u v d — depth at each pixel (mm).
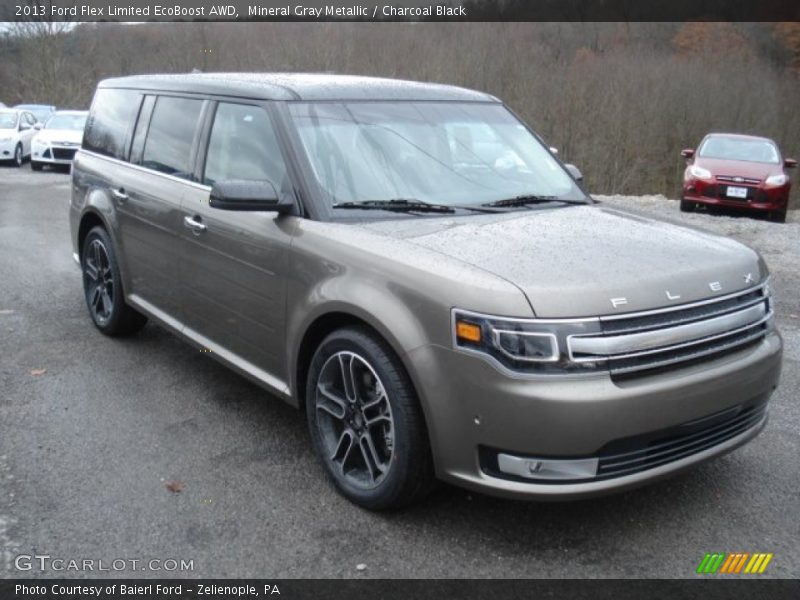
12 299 6680
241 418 4285
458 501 3424
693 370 3006
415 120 4223
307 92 4074
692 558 3033
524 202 4012
